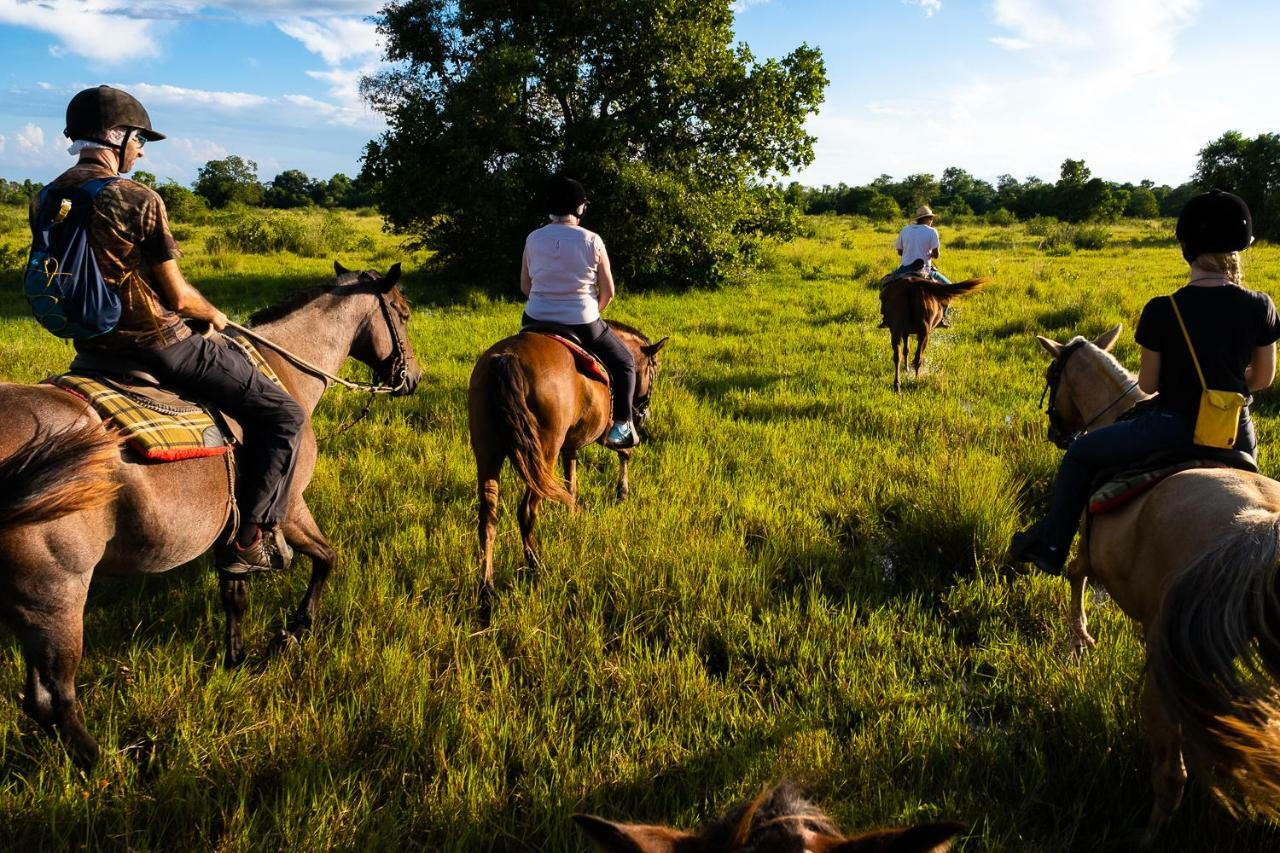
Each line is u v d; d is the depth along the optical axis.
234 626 4.05
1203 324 2.99
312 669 3.91
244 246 26.94
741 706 3.85
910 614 4.71
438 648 4.14
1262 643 2.24
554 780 3.27
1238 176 48.44
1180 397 3.09
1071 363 4.38
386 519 5.64
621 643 4.32
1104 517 3.25
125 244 3.07
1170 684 2.34
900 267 11.07
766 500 6.20
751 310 16.05
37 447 2.69
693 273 19.47
